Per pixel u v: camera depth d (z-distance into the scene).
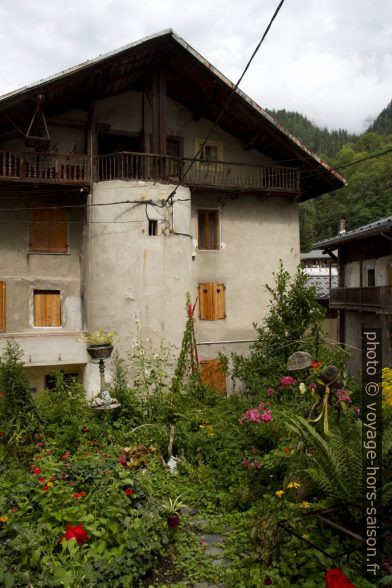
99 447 7.91
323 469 4.97
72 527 4.68
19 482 5.91
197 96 14.84
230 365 15.31
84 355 13.17
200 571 4.91
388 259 17.66
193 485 7.09
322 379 6.48
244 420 7.96
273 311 12.50
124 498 5.26
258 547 4.77
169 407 9.66
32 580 4.11
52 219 14.23
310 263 37.47
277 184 15.87
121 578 4.44
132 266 13.12
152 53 13.14
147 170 13.42
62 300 14.29
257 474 6.83
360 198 39.28
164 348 12.49
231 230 15.78
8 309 13.72
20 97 11.77
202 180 15.31
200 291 15.27
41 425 7.93
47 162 13.64
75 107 14.14
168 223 13.46
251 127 15.15
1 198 13.67
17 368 8.13
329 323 22.20
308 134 99.69
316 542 4.68
